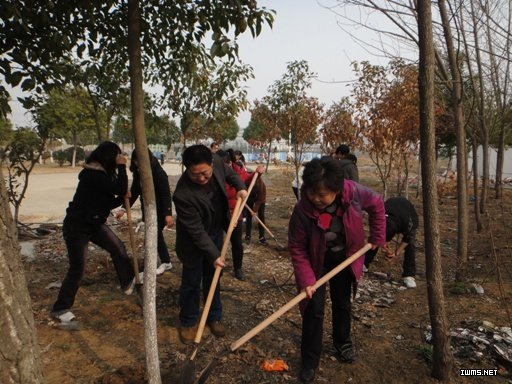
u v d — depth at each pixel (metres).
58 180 20.14
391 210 4.75
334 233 2.85
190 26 3.15
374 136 7.78
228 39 2.81
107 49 4.04
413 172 22.44
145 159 2.40
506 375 3.00
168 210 4.84
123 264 4.16
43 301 4.33
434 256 2.87
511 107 7.82
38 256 6.00
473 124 7.66
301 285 2.82
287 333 3.70
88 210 3.79
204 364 3.17
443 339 2.89
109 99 6.20
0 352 1.61
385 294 4.66
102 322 3.85
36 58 3.54
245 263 5.85
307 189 2.71
